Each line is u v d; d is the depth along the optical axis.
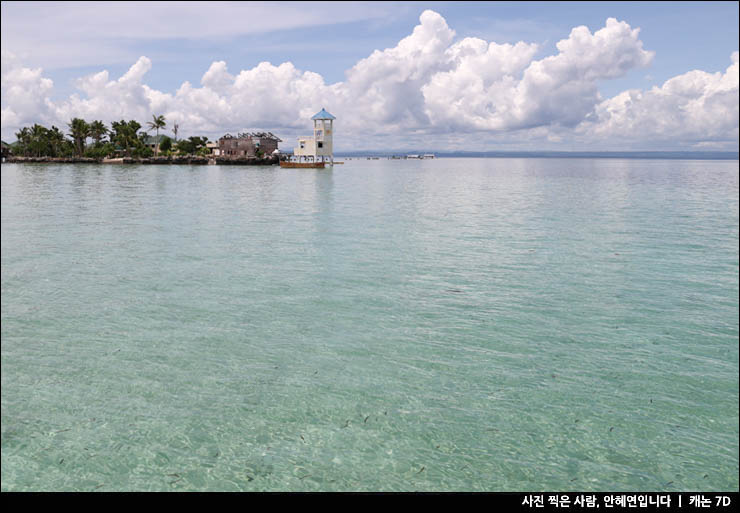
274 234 29.66
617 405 10.06
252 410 9.84
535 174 128.75
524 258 23.08
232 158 145.25
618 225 33.59
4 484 7.75
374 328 14.16
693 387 10.78
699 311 15.70
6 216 37.31
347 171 141.88
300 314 15.31
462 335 13.66
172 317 14.99
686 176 114.56
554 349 12.74
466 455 8.54
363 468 8.22
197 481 7.90
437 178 105.00
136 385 10.77
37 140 165.25
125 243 26.53
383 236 29.02
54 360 11.92
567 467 8.27
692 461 8.41
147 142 169.62
